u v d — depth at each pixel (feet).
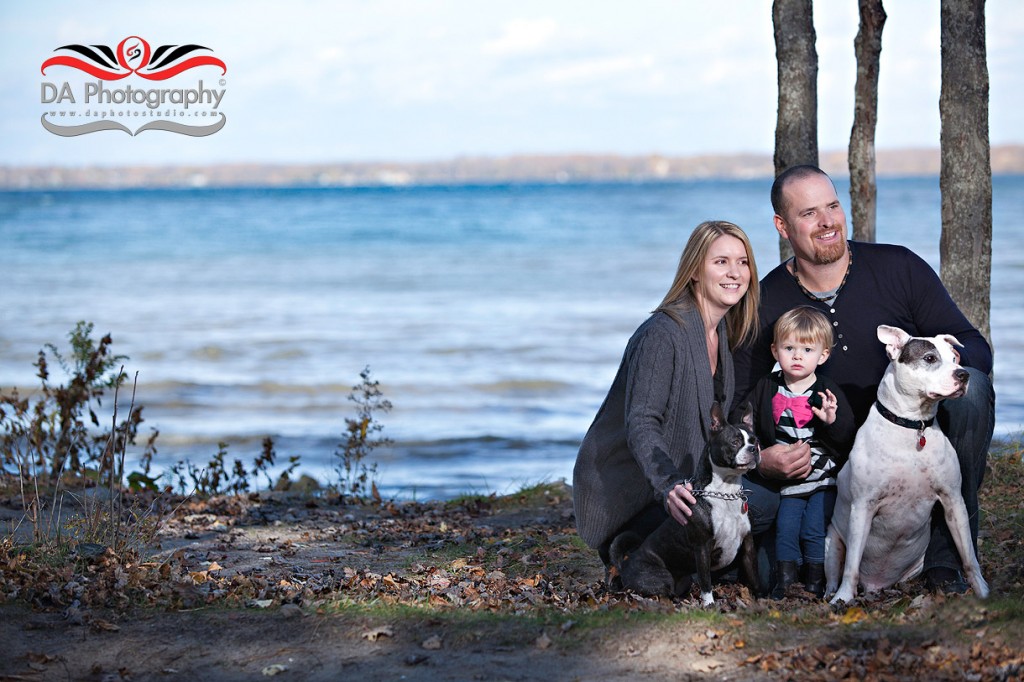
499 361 63.62
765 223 203.51
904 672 12.98
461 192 580.71
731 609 16.19
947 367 15.06
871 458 15.78
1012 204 256.93
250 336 73.82
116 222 241.96
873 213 26.99
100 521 21.99
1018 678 12.43
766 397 17.42
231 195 547.08
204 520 26.23
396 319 82.33
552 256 141.49
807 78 27.04
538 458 41.39
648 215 252.83
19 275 119.03
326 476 37.01
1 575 17.93
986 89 24.18
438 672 14.12
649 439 16.35
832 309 17.66
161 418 49.24
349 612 16.55
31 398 49.88
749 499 16.98
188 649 15.34
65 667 14.71
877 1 26.00
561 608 16.89
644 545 16.92
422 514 28.55
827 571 16.87
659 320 17.07
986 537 20.25
